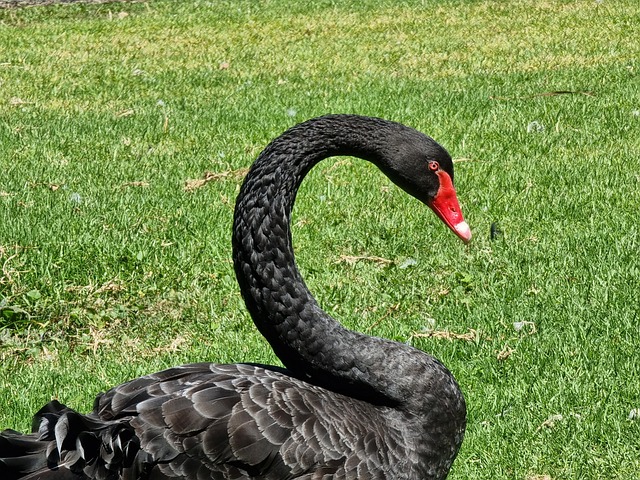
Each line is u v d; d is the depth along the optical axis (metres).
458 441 1.33
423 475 1.29
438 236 2.29
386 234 2.30
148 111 3.38
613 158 2.78
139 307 2.00
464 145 2.92
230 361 1.81
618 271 2.10
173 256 2.18
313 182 2.61
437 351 1.84
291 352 1.30
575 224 2.34
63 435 1.12
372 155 1.36
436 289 2.07
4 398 1.72
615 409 1.68
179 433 1.16
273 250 1.29
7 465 1.13
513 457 1.59
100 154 2.89
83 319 1.96
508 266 2.14
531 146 2.90
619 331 1.88
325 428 1.22
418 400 1.28
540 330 1.90
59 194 2.53
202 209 2.42
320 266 2.15
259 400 1.20
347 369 1.29
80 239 2.23
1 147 2.95
